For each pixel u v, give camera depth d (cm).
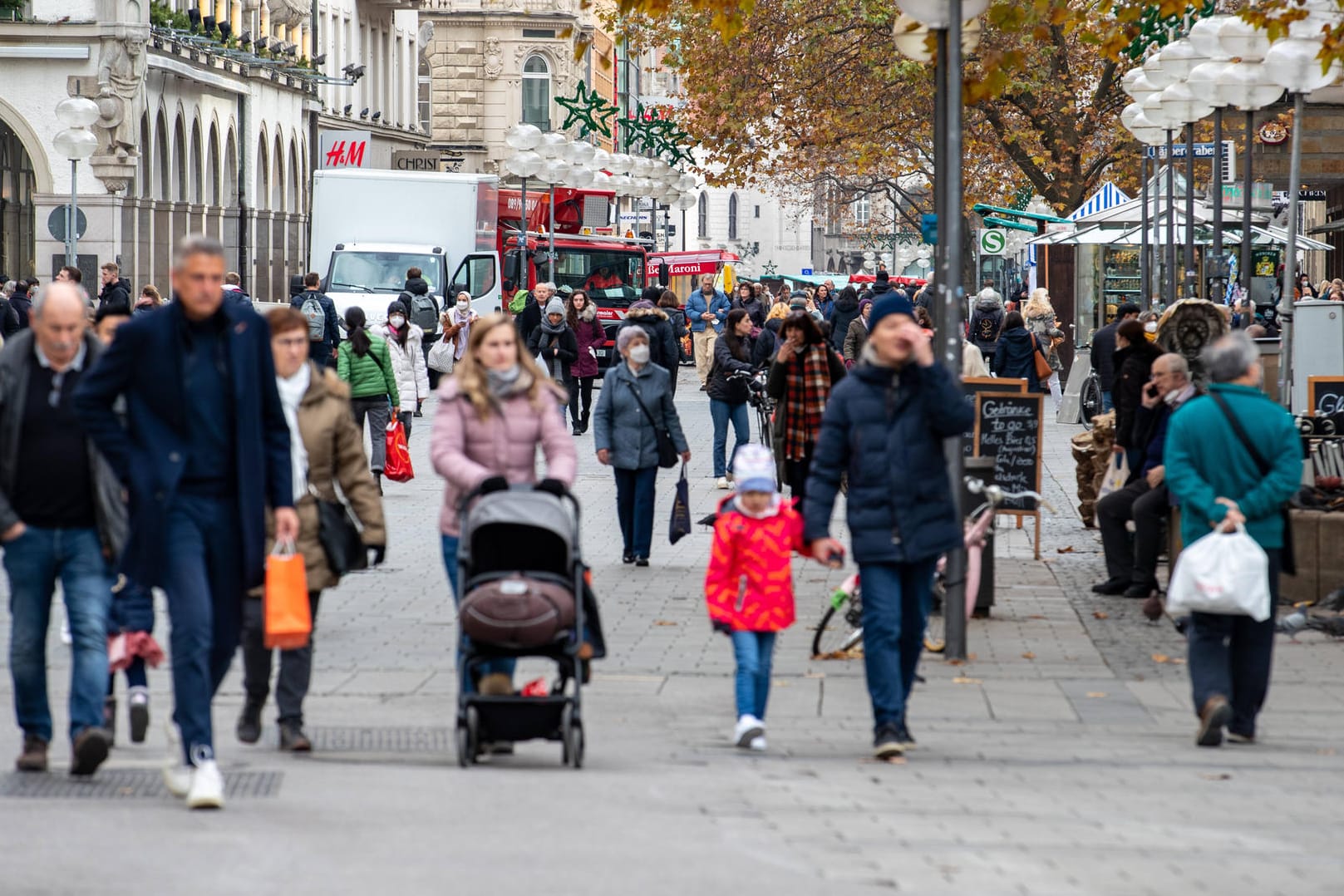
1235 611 2586
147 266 14150
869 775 2403
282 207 17488
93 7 13288
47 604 2309
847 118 12450
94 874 1766
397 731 2691
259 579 2150
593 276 13312
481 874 1777
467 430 2509
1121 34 4556
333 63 19100
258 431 2158
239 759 2458
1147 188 7888
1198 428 2627
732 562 2584
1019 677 3152
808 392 4475
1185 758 2556
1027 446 4678
